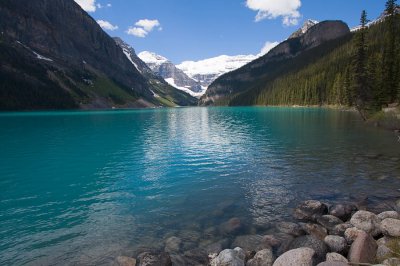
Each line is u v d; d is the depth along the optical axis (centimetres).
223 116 6794
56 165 1600
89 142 2478
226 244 671
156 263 553
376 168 1341
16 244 678
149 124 4547
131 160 1723
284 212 857
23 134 3073
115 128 3822
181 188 1135
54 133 3188
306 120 4534
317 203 838
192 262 590
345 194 998
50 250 650
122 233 736
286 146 2086
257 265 550
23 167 1553
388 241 606
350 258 539
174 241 681
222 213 858
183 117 6731
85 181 1266
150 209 908
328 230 722
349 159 1565
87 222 810
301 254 528
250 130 3300
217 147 2145
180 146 2228
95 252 639
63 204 968
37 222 812
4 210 912
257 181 1204
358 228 689
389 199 933
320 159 1599
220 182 1206
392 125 2884
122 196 1050
